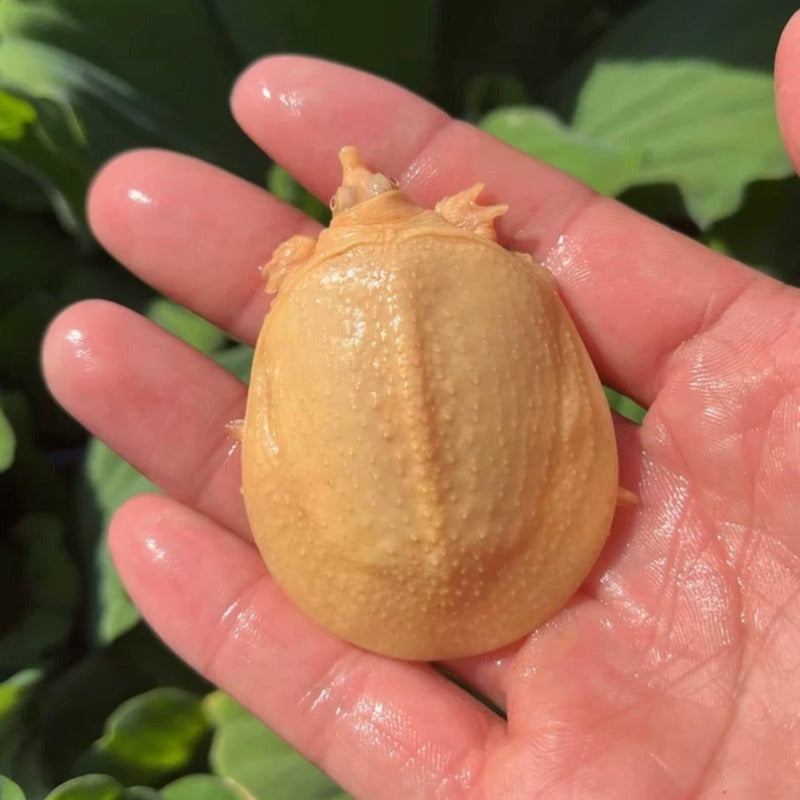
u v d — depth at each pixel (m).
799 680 0.11
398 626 0.12
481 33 0.21
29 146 0.17
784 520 0.12
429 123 0.14
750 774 0.11
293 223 0.15
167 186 0.14
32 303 0.18
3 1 0.17
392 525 0.12
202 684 0.16
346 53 0.19
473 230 0.13
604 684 0.12
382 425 0.12
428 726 0.12
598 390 0.13
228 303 0.15
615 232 0.13
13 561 0.17
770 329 0.12
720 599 0.12
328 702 0.13
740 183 0.16
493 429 0.12
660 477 0.13
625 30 0.19
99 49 0.18
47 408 0.18
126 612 0.16
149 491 0.16
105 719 0.16
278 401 0.12
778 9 0.17
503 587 0.12
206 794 0.14
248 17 0.19
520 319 0.12
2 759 0.14
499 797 0.11
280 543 0.12
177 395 0.14
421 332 0.12
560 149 0.16
